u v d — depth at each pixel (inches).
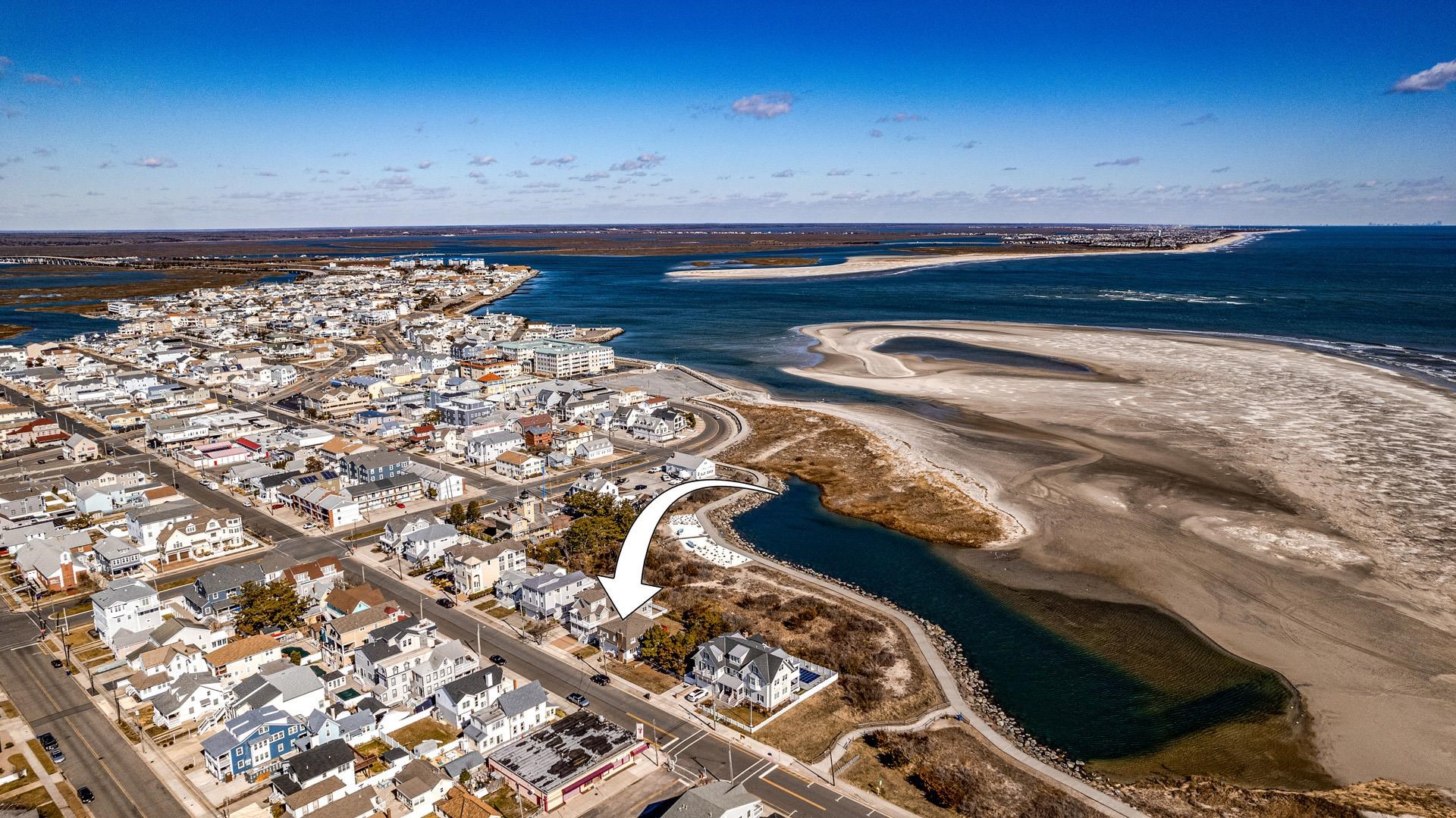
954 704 3875.5
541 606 4598.9
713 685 3937.0
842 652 4281.5
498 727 3535.9
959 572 5310.0
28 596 4879.4
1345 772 3467.0
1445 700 3949.3
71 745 3481.8
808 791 3243.1
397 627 4133.9
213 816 3080.7
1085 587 5093.5
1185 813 3174.2
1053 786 3312.0
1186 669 4222.4
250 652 4055.1
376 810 3088.1
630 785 3287.4
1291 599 4909.0
